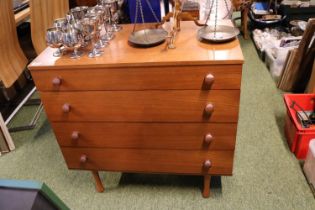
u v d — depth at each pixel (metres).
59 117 1.25
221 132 1.19
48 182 1.66
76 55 1.14
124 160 1.37
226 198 1.44
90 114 1.22
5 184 0.57
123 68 1.06
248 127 1.92
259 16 3.14
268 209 1.37
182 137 1.23
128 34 1.33
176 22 1.26
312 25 1.92
